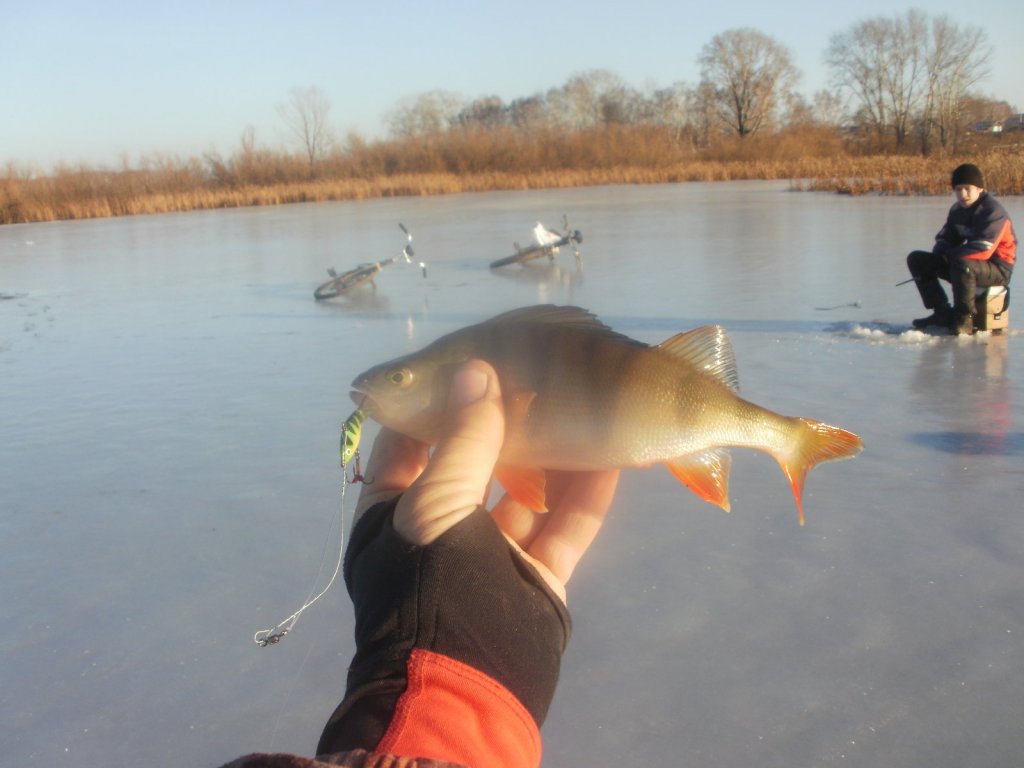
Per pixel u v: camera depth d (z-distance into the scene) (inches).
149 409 247.9
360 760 37.8
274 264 633.6
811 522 152.4
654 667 112.5
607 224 812.0
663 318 347.6
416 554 48.5
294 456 200.2
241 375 284.4
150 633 127.3
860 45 2242.9
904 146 2193.7
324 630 125.4
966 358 264.8
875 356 271.1
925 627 118.2
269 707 108.7
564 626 54.1
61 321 418.0
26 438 226.5
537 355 71.0
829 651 113.8
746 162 1947.6
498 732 44.8
